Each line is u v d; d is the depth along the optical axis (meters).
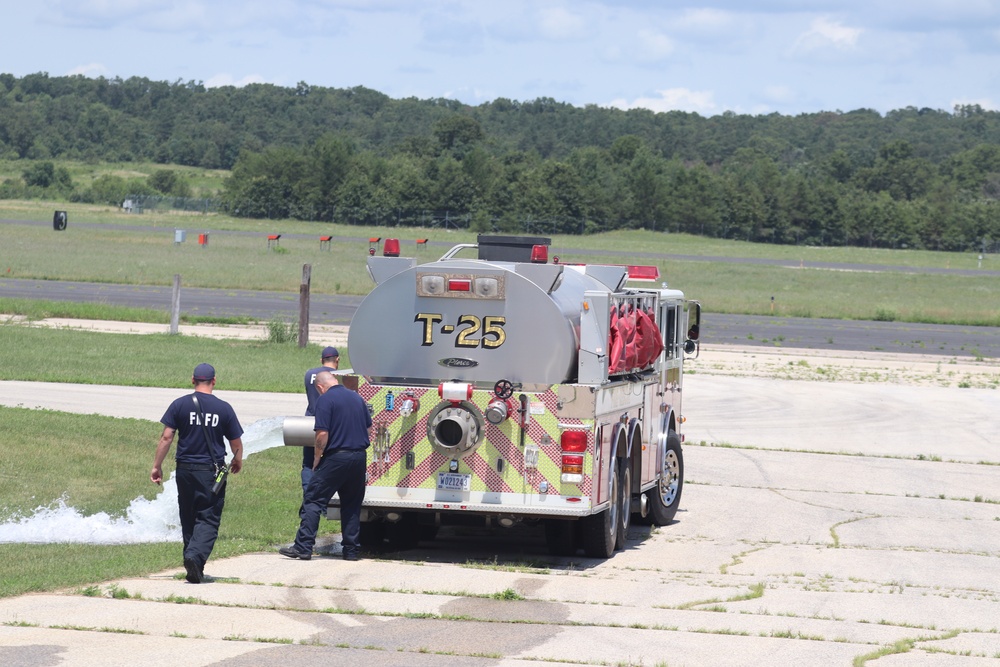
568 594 23.84
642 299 31.78
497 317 27.59
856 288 163.75
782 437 51.75
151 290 114.56
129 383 56.25
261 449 42.44
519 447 27.33
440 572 25.83
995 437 53.84
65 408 47.34
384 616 21.02
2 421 40.25
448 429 27.45
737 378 70.50
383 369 28.22
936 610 23.88
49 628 19.11
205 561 23.28
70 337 72.38
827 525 34.97
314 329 86.38
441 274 27.64
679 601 23.61
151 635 18.94
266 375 61.25
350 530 27.23
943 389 69.25
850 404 62.00
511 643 19.38
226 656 17.83
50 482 33.19
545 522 29.09
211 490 23.45
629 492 30.94
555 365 27.30
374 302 28.22
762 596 24.55
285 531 30.20
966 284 177.50
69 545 27.05
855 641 20.36
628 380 30.16
